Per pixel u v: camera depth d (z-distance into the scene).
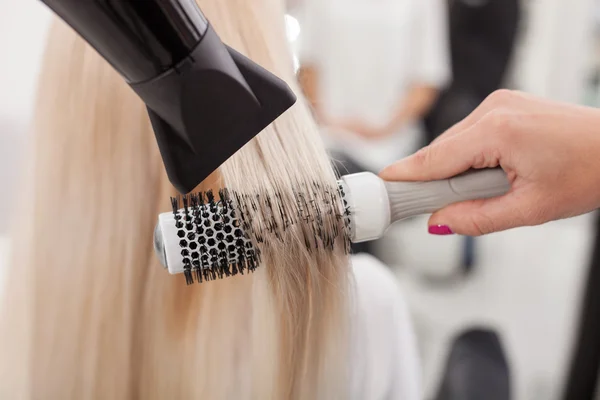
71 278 0.38
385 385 0.47
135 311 0.39
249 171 0.29
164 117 0.24
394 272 1.53
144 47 0.21
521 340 1.38
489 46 1.55
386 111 1.56
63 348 0.39
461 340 1.34
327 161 0.32
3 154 0.87
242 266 0.30
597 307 1.19
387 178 0.35
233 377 0.39
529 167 0.36
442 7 1.52
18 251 0.39
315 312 0.35
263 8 0.34
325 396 0.39
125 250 0.37
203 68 0.23
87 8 0.20
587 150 0.36
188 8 0.22
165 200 0.36
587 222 1.60
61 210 0.37
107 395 0.40
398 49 1.51
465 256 1.50
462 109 1.58
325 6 1.48
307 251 0.31
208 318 0.38
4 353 0.40
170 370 0.40
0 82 0.89
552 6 1.55
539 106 0.38
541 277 1.54
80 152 0.36
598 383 1.21
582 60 1.62
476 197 0.37
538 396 1.26
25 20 0.86
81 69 0.35
